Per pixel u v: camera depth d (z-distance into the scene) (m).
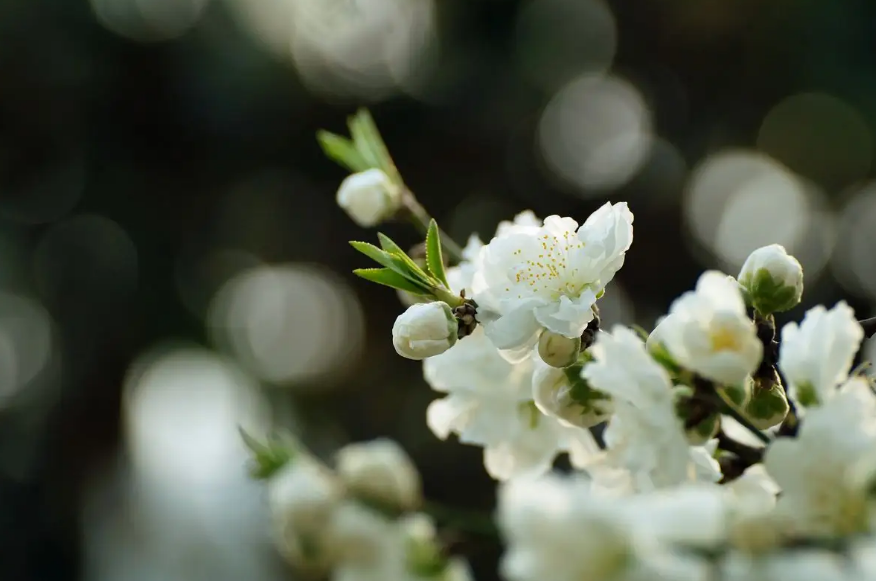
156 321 2.04
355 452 0.92
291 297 2.20
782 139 2.03
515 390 0.73
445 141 2.01
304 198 2.04
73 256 1.99
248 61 1.92
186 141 1.95
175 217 2.02
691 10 1.99
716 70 2.04
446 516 0.90
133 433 2.11
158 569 1.91
